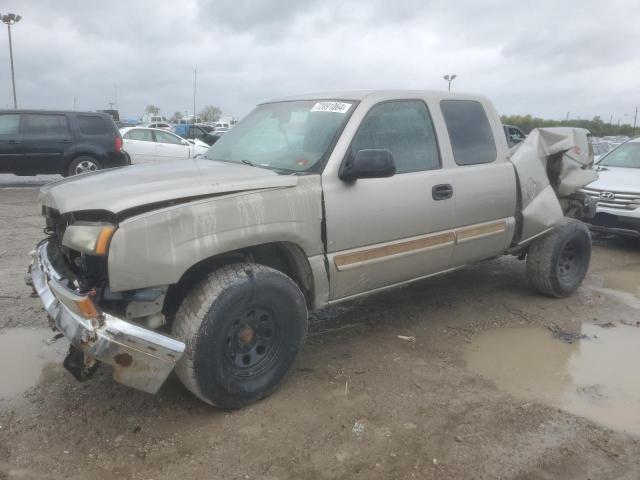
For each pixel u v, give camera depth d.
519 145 5.25
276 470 2.78
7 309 4.75
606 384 3.83
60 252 3.43
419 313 5.08
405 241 4.06
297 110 4.25
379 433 3.13
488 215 4.69
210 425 3.16
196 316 3.04
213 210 3.06
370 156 3.50
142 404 3.35
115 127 13.48
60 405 3.31
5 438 2.96
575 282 5.58
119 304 3.02
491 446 3.04
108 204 2.87
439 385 3.72
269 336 3.41
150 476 2.71
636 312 5.32
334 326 4.72
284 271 3.80
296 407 3.38
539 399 3.59
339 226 3.63
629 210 7.51
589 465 2.91
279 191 3.36
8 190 12.90
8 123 12.35
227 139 4.56
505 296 5.62
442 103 4.52
